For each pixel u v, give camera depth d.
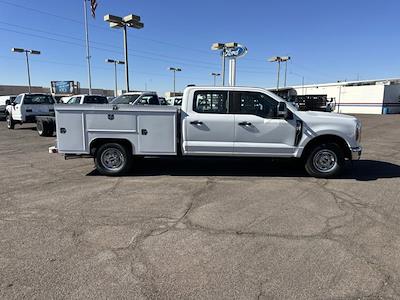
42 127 15.08
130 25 22.88
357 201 5.74
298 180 7.16
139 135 7.19
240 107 7.12
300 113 7.11
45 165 8.78
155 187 6.58
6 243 4.09
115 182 6.96
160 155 7.27
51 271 3.44
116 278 3.32
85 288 3.15
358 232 4.43
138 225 4.66
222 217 4.98
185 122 7.10
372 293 3.08
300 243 4.10
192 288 3.16
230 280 3.29
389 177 7.46
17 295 3.04
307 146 7.28
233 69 22.23
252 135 7.09
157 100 14.62
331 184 6.84
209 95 7.11
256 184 6.82
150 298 3.01
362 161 9.52
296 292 3.09
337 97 50.28
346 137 7.08
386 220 4.86
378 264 3.59
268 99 7.07
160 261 3.66
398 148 12.29
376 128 21.53
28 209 5.30
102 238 4.23
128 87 23.80
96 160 7.42
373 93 45.06
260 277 3.34
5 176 7.50
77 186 6.65
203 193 6.18
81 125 7.15
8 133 17.03
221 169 8.23
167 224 4.70
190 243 4.10
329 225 4.68
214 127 7.08
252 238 4.25
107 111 7.11
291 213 5.15
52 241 4.14
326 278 3.32
